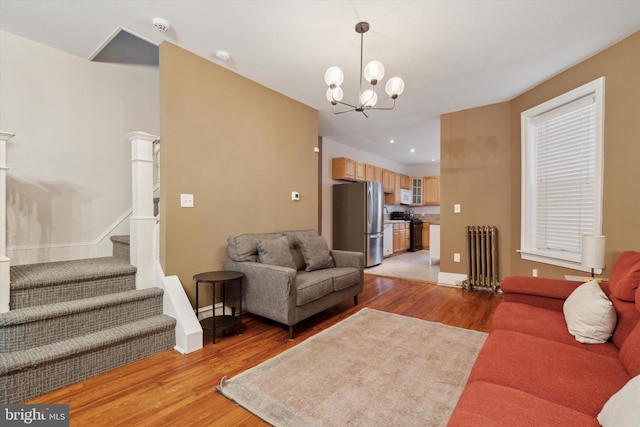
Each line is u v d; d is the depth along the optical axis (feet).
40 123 8.67
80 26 7.64
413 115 14.07
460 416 3.05
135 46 10.36
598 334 4.82
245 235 9.44
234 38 7.86
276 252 9.23
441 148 13.93
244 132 10.08
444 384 5.78
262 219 10.75
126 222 10.43
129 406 5.14
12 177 8.22
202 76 8.82
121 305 7.07
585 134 9.07
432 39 7.86
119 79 10.28
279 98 11.44
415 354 7.00
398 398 5.35
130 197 10.56
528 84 10.68
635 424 2.33
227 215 9.56
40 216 8.69
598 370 3.96
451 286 13.64
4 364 5.08
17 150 8.30
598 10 6.67
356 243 18.75
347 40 7.94
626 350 4.04
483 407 3.14
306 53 8.61
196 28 7.44
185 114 8.41
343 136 18.28
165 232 8.01
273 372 6.21
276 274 7.94
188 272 8.51
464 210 13.38
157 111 11.23
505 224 12.41
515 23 7.16
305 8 6.64
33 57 8.52
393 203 25.68
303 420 4.79
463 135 13.35
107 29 7.75
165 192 8.02
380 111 13.57
